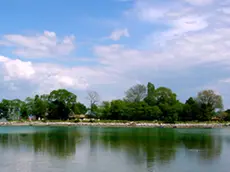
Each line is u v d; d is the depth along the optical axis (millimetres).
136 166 39219
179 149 54094
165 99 170125
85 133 93500
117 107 169375
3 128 127250
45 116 192500
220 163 41531
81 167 38594
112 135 84938
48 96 191875
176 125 140000
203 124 142625
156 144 61594
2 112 193625
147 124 144500
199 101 158625
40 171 36438
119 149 53750
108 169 37594
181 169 37812
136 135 85250
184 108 160500
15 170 36875
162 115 159500
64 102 188000
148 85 192250
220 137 79562
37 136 81125
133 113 161875
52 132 98188
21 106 196125
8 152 49812
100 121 160375
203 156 46812
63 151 51188
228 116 166250
